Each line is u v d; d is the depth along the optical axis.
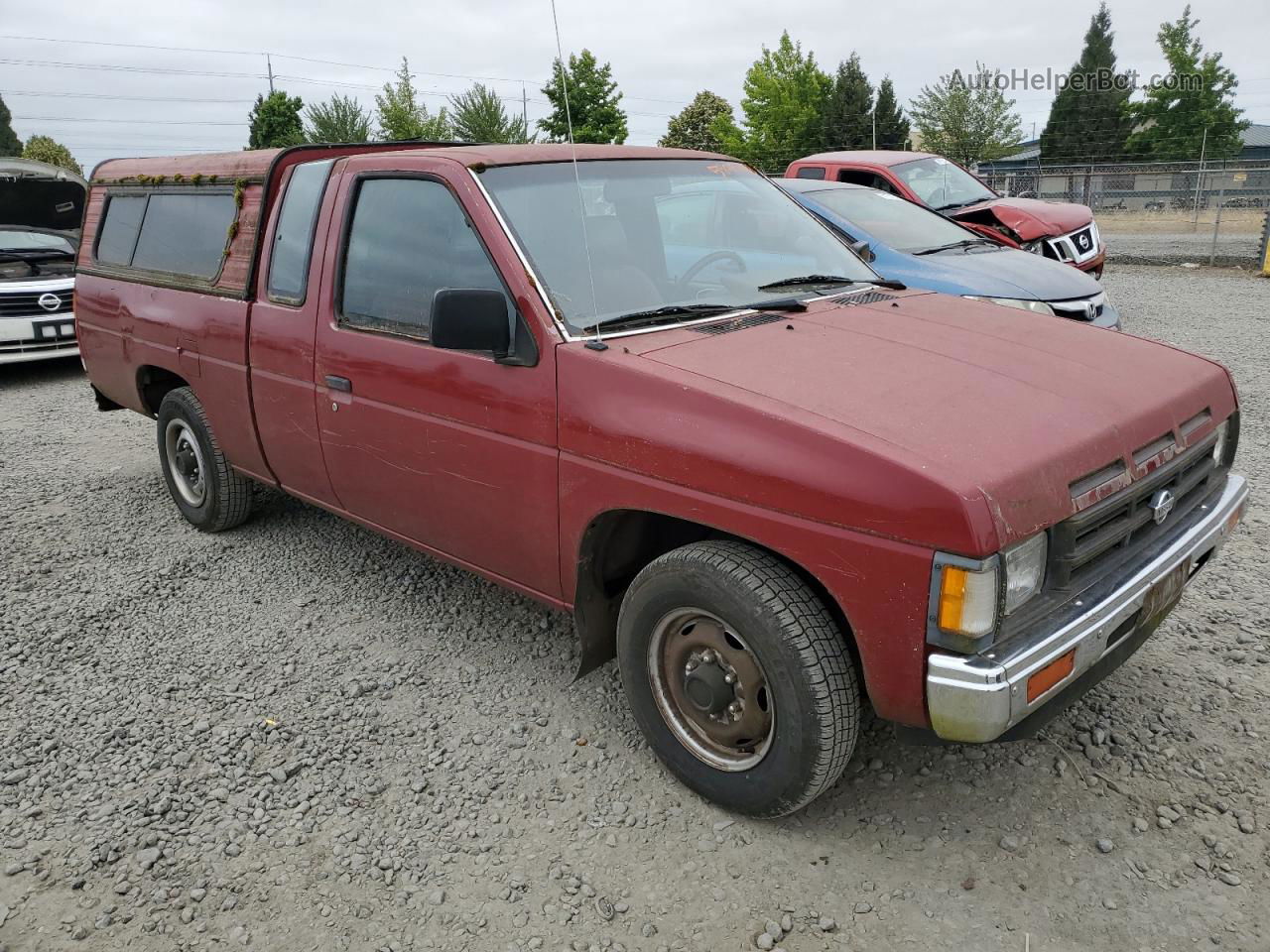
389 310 3.60
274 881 2.76
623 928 2.54
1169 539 2.84
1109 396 2.82
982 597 2.26
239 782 3.18
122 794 3.15
